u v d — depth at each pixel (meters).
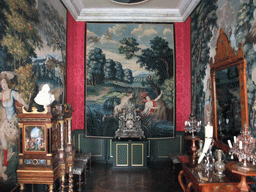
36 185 4.36
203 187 3.25
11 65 3.44
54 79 5.32
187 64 7.04
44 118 3.50
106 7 7.04
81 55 7.26
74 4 6.48
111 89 7.25
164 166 6.72
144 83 7.24
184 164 4.17
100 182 5.41
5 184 3.30
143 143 6.38
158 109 7.25
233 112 3.86
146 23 7.29
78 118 7.28
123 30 7.29
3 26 3.21
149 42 7.29
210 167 3.71
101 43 7.27
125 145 6.38
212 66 4.91
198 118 6.00
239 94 3.63
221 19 4.45
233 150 2.94
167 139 7.25
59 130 4.01
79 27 7.26
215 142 4.71
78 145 7.25
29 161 3.53
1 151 3.19
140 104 7.24
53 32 5.27
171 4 6.80
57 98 5.54
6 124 3.32
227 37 4.14
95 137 7.24
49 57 5.00
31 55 4.11
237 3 3.76
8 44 3.35
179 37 7.28
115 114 7.23
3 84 3.22
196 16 6.16
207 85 5.28
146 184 5.29
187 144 6.68
